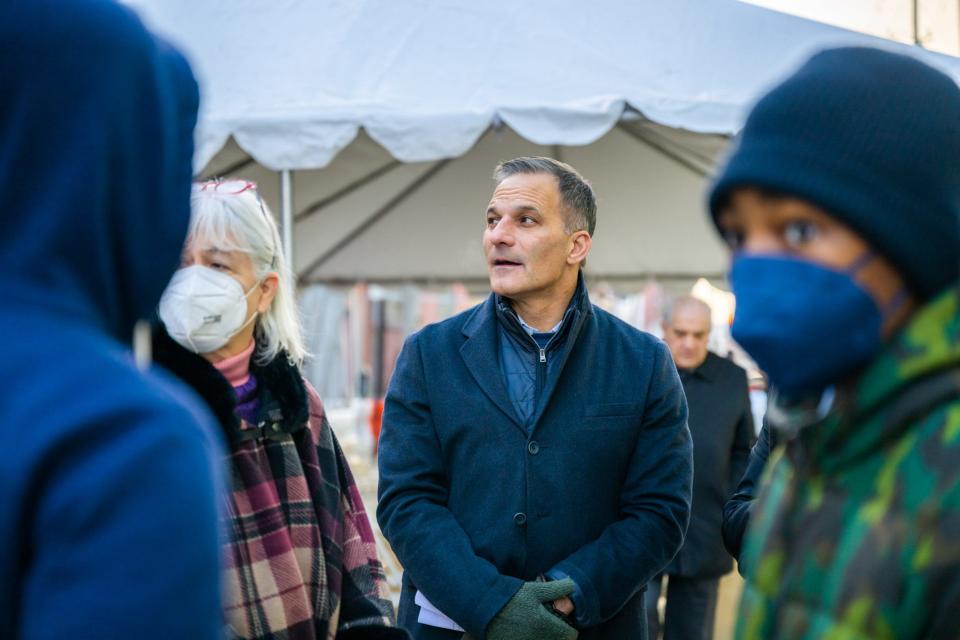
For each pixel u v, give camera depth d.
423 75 4.65
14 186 0.82
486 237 2.57
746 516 2.05
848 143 0.96
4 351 0.79
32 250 0.82
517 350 2.53
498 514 2.40
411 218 7.38
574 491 2.41
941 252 0.96
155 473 0.79
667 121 4.48
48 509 0.76
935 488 0.91
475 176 7.04
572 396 2.47
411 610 2.52
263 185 6.31
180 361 1.76
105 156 0.83
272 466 1.86
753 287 1.02
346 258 7.73
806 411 1.05
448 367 2.53
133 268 0.89
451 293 7.93
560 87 4.58
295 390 1.89
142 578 0.77
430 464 2.48
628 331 2.62
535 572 2.39
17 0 0.81
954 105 0.98
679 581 4.22
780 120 1.00
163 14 4.95
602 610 2.31
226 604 1.73
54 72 0.81
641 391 2.50
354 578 1.96
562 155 6.86
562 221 2.55
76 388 0.79
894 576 0.92
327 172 6.23
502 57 4.71
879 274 0.99
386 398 2.61
